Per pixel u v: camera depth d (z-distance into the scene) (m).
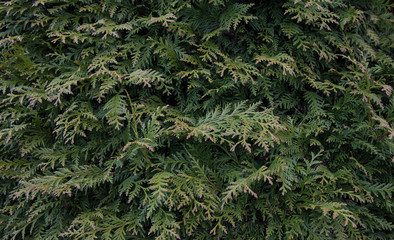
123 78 1.76
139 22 1.82
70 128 1.80
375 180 1.92
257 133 1.61
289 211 1.80
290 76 1.81
